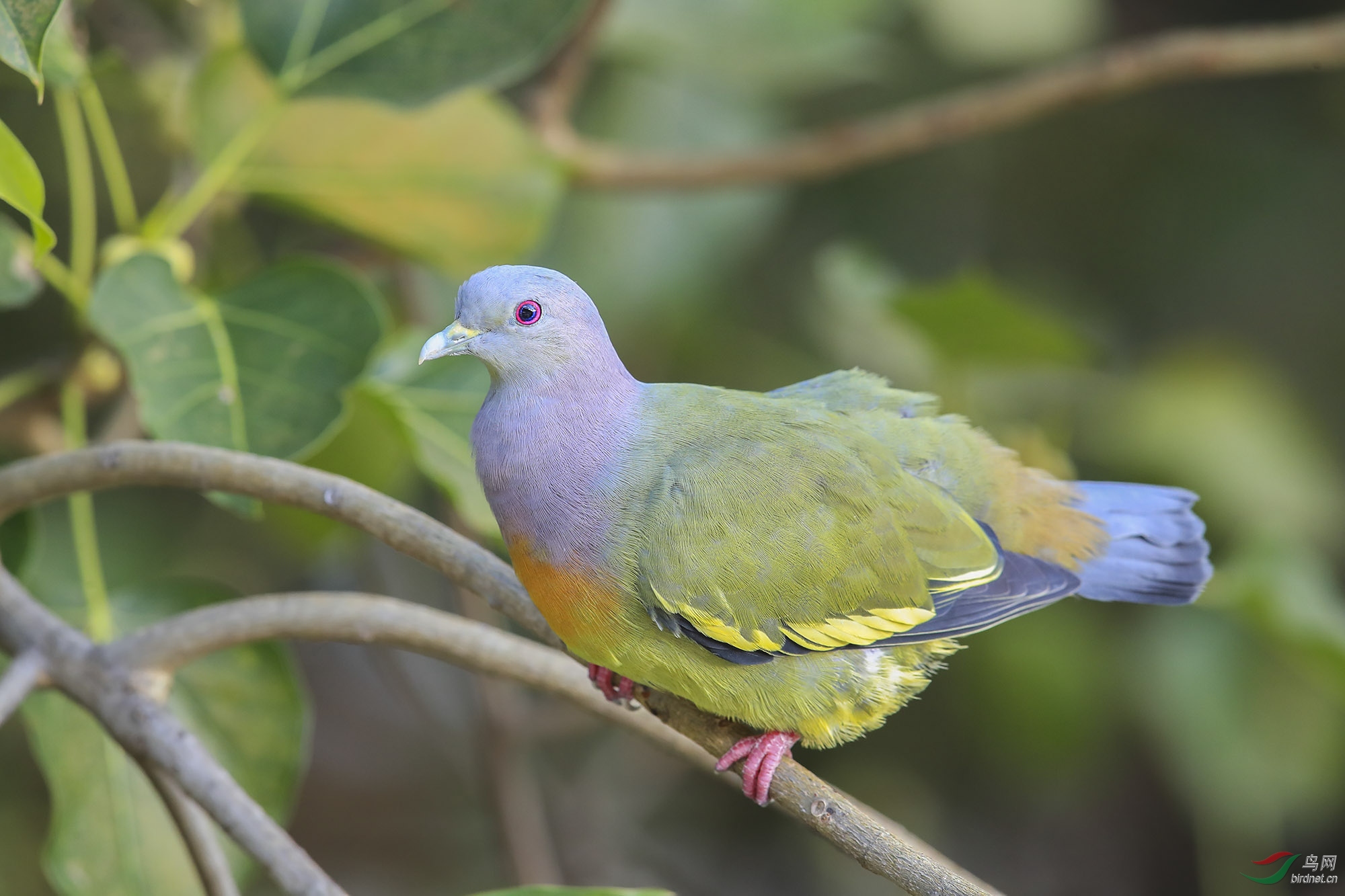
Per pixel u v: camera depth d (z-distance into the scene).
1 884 10.34
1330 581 10.68
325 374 6.47
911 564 6.44
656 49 10.08
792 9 10.16
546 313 6.05
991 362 9.44
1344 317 11.98
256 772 7.10
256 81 7.45
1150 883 12.62
